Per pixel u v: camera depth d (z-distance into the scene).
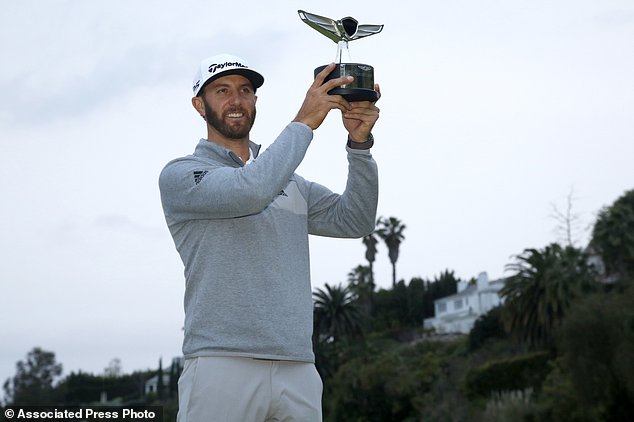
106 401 76.56
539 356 49.59
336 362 69.31
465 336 71.94
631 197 61.25
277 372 3.40
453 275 99.94
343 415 60.28
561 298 49.75
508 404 42.84
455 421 49.28
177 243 3.61
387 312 95.50
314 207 3.95
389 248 98.75
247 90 3.74
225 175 3.38
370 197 3.87
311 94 3.57
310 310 3.54
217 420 3.33
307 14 3.68
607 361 38.75
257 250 3.46
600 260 62.38
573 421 39.50
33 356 78.69
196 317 3.43
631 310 38.53
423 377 58.47
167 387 75.50
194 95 3.79
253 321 3.38
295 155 3.43
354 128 3.79
